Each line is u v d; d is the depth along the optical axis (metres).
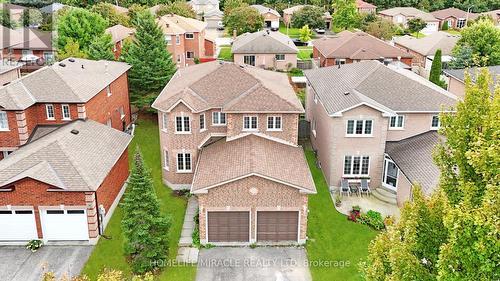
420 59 70.38
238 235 30.14
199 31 74.38
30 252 28.91
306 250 29.45
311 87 45.50
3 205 28.83
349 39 69.06
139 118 52.25
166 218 27.66
